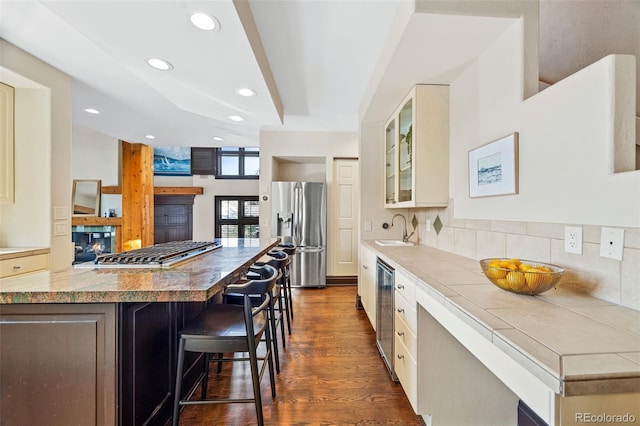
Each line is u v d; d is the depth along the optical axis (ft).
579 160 3.65
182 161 24.12
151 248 6.71
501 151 5.09
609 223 3.29
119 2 4.16
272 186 14.28
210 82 7.02
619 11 4.76
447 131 7.20
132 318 4.00
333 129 14.17
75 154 19.39
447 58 5.91
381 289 7.33
